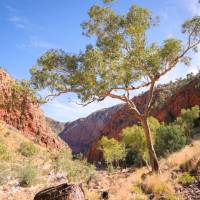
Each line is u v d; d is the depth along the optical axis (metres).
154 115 136.62
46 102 15.07
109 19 15.76
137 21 15.47
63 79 15.09
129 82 15.28
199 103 121.81
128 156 76.25
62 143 135.62
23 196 16.23
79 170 30.11
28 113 115.38
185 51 15.64
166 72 15.30
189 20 15.76
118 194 10.30
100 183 16.28
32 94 15.09
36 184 20.86
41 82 15.09
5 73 104.06
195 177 10.17
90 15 15.70
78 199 7.45
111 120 169.75
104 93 14.62
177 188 9.45
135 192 9.82
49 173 27.05
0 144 34.50
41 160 47.25
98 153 157.25
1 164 24.33
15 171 23.88
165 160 17.27
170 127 54.97
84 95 14.47
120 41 15.22
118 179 18.52
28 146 56.41
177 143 48.50
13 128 98.25
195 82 128.62
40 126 119.38
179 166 12.72
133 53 14.46
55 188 7.77
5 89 93.50
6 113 105.25
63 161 35.88
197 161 11.64
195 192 8.65
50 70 15.27
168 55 15.36
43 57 15.20
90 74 14.07
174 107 130.38
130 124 148.25
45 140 116.19
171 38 15.29
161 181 10.13
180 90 133.88
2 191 17.42
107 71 14.09
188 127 66.94
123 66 14.44
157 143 50.22
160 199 8.77
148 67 15.12
